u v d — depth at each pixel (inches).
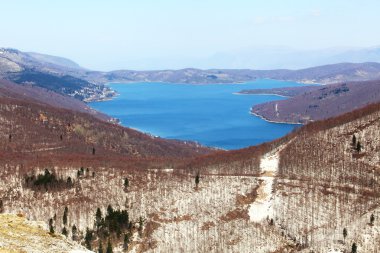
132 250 7618.1
